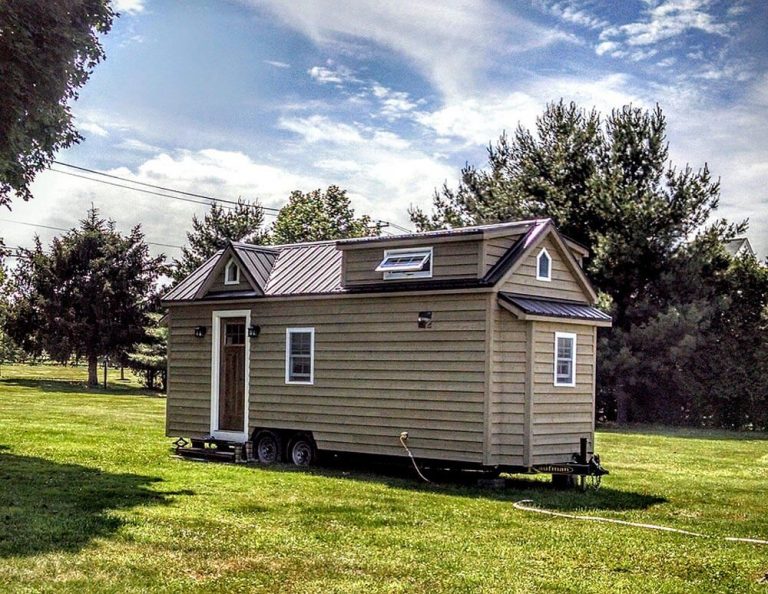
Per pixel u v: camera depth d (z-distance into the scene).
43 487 13.74
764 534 11.88
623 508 13.75
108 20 14.62
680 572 9.49
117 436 22.77
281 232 53.28
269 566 9.28
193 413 20.09
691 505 14.27
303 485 15.12
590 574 9.30
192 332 20.27
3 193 15.21
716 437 29.23
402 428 16.38
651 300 34.09
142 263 53.59
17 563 8.91
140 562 9.21
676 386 34.06
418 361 16.23
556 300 17.12
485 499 14.20
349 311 17.36
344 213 54.72
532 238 16.33
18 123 13.48
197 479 15.45
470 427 15.47
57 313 52.31
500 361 15.48
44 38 13.47
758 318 33.84
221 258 19.64
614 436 28.59
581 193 35.16
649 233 33.06
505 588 8.63
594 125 35.25
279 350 18.52
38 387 48.91
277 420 18.41
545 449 15.71
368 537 10.83
